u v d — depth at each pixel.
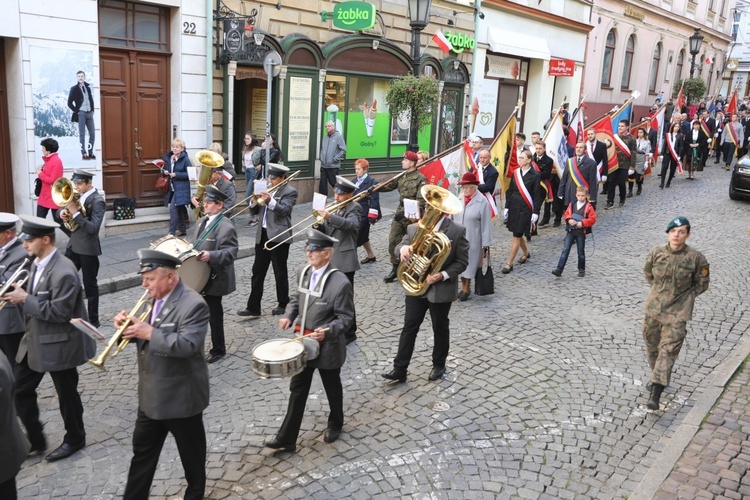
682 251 6.23
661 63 34.22
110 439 5.56
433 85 14.45
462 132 20.72
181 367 4.38
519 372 6.96
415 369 7.00
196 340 4.30
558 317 8.62
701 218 14.60
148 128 12.51
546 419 6.02
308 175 15.55
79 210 7.50
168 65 12.58
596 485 5.07
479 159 10.53
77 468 5.15
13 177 10.91
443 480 5.07
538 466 5.29
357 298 9.21
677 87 30.48
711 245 12.27
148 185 12.70
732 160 24.69
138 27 12.02
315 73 15.13
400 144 18.23
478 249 9.03
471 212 8.95
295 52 14.58
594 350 7.59
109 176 12.06
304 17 14.68
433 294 6.45
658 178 20.36
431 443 5.59
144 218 12.38
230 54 12.88
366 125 17.00
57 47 10.59
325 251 5.33
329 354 5.29
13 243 5.86
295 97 14.77
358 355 7.32
